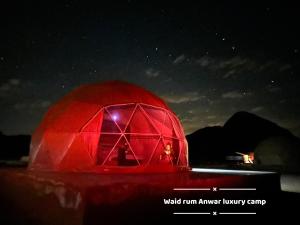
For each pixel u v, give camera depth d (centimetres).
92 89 1238
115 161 1240
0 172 1030
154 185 766
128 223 718
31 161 1201
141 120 1323
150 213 751
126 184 727
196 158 4584
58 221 740
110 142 1294
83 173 1030
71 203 705
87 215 669
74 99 1212
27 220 861
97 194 685
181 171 1238
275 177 1089
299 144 2878
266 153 2919
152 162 1298
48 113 1258
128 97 1229
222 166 2647
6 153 3794
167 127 1366
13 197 948
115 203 705
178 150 1348
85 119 1128
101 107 1160
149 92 1341
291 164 2741
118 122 1308
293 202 1115
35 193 845
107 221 691
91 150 1098
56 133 1140
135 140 1390
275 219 910
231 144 5753
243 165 2759
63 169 1079
